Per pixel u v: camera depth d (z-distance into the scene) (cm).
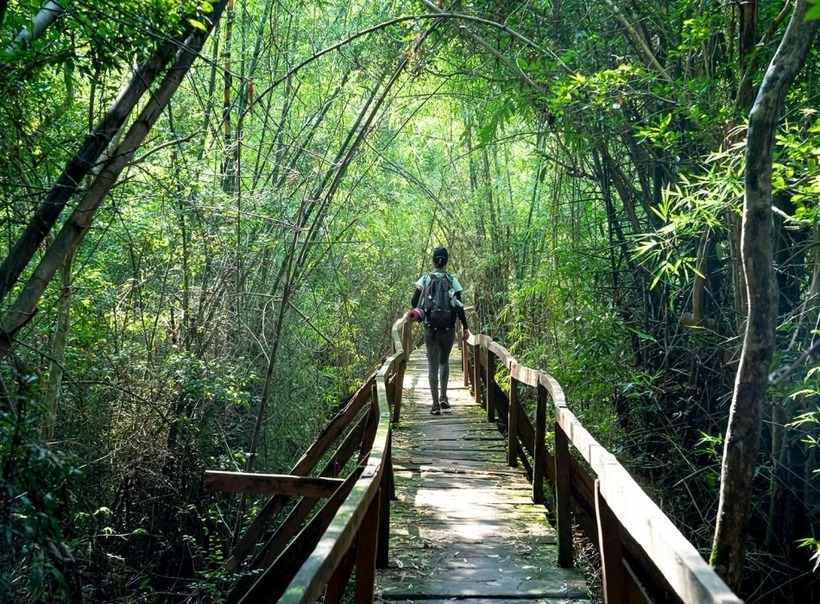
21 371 344
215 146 731
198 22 402
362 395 639
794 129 413
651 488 647
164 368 724
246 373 822
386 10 880
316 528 356
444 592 383
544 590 386
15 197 443
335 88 901
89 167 397
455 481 617
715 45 560
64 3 386
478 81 826
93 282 666
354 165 1045
